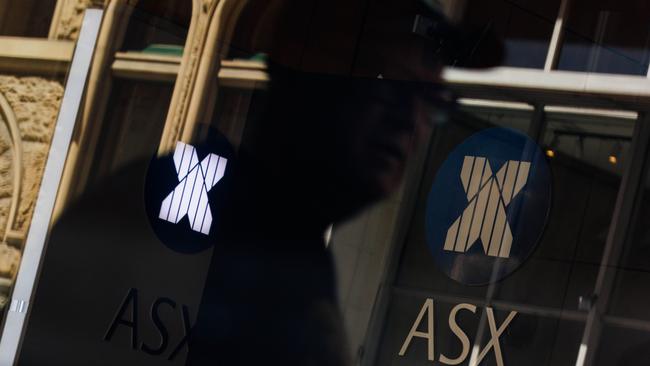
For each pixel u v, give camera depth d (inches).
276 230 305.7
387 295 285.7
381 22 304.3
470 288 274.1
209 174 307.4
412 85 296.8
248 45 312.8
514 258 270.4
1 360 289.1
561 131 273.3
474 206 279.6
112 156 298.5
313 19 313.1
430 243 283.7
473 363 268.1
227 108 310.0
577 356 255.3
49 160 296.4
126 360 298.0
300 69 312.8
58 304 292.5
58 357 291.1
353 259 294.4
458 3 292.0
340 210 299.7
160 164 302.5
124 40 301.6
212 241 308.5
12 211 301.0
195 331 303.9
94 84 299.1
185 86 306.5
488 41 288.0
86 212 295.7
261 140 310.3
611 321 254.2
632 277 255.1
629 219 259.1
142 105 302.8
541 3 281.9
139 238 299.7
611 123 267.1
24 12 306.8
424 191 288.7
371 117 301.1
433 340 275.4
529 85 279.4
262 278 304.2
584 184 267.0
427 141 291.3
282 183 308.2
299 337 296.5
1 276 296.4
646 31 267.3
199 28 308.2
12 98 305.3
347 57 307.7
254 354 301.0
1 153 305.1
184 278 303.9
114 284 297.1
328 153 305.3
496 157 280.2
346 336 289.7
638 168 261.6
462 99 288.7
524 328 263.9
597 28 273.6
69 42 302.5
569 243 264.4
